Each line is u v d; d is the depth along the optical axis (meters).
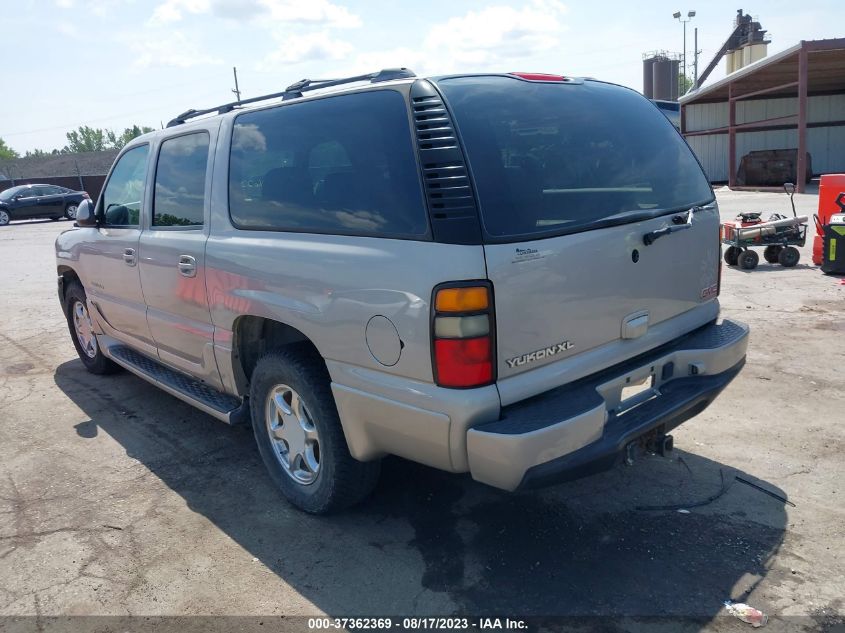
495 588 3.06
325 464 3.46
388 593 3.06
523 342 2.85
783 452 4.20
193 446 4.70
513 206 2.87
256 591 3.12
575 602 2.94
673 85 52.09
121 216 5.05
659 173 3.60
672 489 3.82
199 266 3.98
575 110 3.37
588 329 3.10
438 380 2.79
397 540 3.46
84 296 5.91
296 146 3.47
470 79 3.16
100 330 5.70
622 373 3.25
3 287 11.34
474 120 2.96
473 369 2.74
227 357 3.94
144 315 4.75
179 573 3.27
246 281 3.63
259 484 4.12
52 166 51.78
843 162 30.53
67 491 4.12
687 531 3.42
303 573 3.23
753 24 37.88
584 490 3.85
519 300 2.81
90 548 3.51
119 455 4.61
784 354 5.98
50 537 3.63
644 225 3.31
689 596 2.95
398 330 2.88
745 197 22.53
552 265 2.91
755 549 3.25
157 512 3.84
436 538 3.46
